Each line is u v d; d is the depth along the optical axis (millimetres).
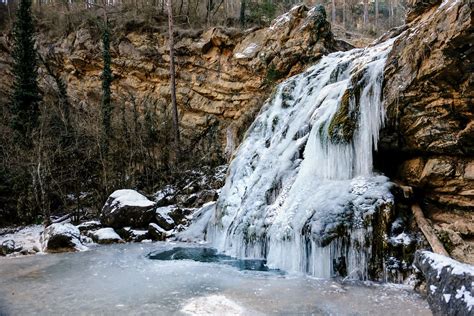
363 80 8195
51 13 26047
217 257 8875
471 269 4211
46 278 7043
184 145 18828
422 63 6473
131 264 8133
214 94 19219
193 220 12234
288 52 16906
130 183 15711
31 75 17219
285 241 7875
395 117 7328
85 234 11547
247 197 10258
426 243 6469
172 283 6594
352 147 8180
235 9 28906
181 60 20203
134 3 25312
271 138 12188
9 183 13734
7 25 28312
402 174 7773
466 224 6523
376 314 4949
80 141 15469
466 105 6188
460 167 6805
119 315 5086
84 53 22484
